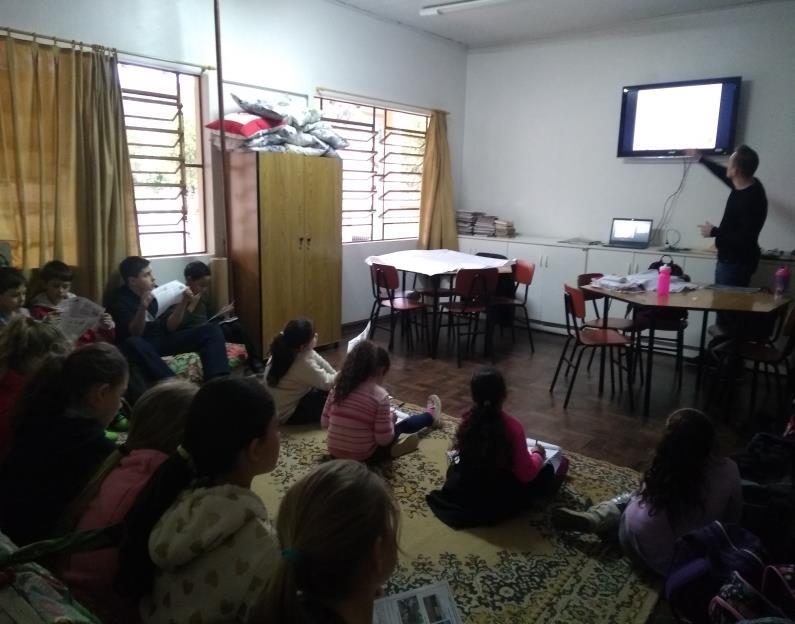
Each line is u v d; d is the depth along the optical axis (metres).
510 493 2.25
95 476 1.29
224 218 4.24
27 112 3.24
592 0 4.59
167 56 3.81
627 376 4.01
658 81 5.05
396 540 0.87
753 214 3.82
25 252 3.31
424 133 6.00
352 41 4.99
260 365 4.01
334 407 2.60
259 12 4.29
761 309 3.08
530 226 6.05
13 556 0.95
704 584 1.57
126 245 3.68
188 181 4.17
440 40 5.86
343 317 5.41
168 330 3.53
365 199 5.55
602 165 5.46
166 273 4.04
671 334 4.79
